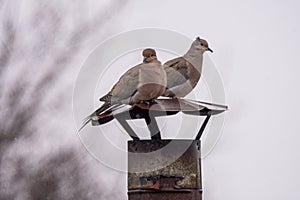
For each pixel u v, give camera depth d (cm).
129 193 984
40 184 1545
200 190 991
